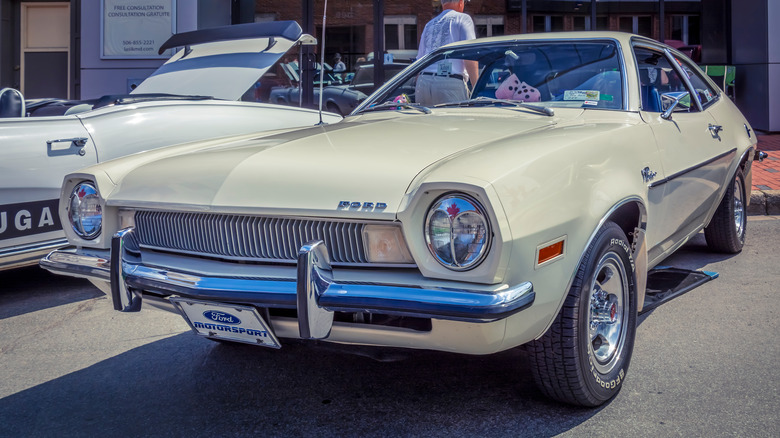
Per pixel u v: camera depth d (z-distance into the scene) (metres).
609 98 3.36
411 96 3.92
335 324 2.38
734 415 2.58
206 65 5.45
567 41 3.70
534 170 2.32
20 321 4.01
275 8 10.05
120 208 2.86
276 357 3.35
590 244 2.51
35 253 4.39
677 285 3.62
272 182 2.46
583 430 2.51
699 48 10.80
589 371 2.54
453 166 2.24
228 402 2.86
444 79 3.81
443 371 3.09
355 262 2.29
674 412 2.62
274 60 5.28
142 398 2.93
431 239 2.16
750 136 4.83
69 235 2.98
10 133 4.11
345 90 9.99
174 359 3.36
